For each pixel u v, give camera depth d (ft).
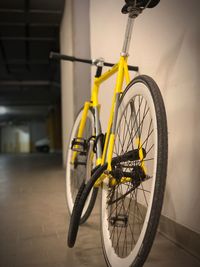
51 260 4.69
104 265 4.48
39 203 8.70
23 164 23.29
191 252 4.65
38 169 18.53
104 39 9.11
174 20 5.02
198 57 4.37
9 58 29.40
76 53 13.08
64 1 16.94
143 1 3.94
